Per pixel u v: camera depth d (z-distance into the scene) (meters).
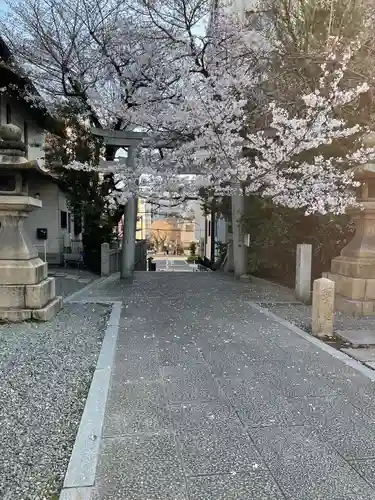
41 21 9.78
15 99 11.46
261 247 10.58
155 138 9.04
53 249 14.52
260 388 3.42
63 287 9.47
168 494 2.05
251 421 2.83
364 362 4.13
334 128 7.63
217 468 2.28
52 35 9.79
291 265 10.23
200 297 8.12
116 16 8.66
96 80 9.54
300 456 2.41
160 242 46.59
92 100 9.69
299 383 3.54
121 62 9.00
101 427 2.71
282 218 9.34
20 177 5.63
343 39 6.82
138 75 8.67
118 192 9.73
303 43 7.57
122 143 9.68
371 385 3.51
